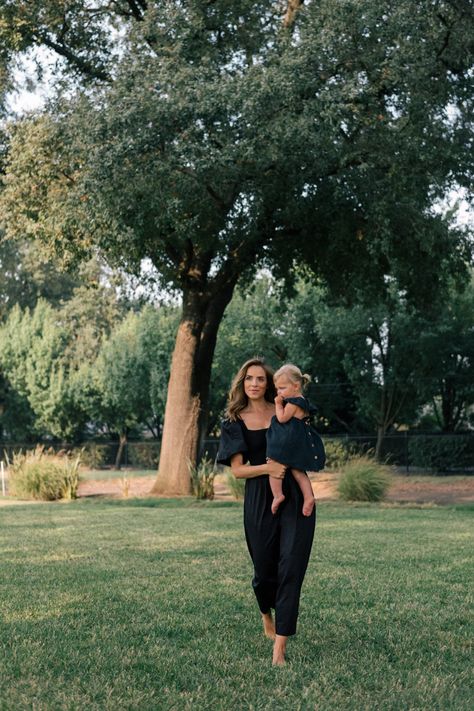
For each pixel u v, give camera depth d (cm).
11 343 4472
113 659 504
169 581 797
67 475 2209
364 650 538
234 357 3869
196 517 1591
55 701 420
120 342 4181
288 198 2020
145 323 4144
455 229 2192
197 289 2259
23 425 4741
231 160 1747
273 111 1745
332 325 3388
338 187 1936
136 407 4225
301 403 534
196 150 1736
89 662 498
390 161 1881
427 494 2383
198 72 1764
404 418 3731
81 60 2186
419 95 1864
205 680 462
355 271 2345
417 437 3403
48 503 2061
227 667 489
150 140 1723
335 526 1386
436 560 948
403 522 1468
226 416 560
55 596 718
